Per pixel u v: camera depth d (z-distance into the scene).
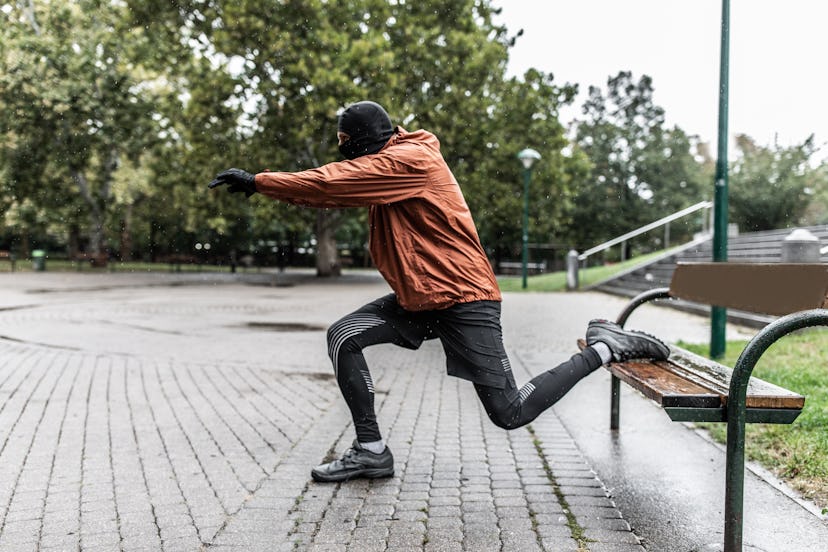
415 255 3.11
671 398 2.52
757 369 6.23
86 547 2.74
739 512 2.45
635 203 43.75
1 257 36.53
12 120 31.73
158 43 29.11
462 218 3.14
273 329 10.73
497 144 27.55
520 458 4.00
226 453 4.06
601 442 4.36
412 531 2.91
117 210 37.12
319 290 21.28
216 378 6.55
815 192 38.53
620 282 20.69
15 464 3.84
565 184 29.69
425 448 4.21
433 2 27.88
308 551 2.70
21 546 2.75
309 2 24.80
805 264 3.02
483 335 3.10
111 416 4.98
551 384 3.13
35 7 33.03
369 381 3.56
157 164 33.25
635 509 3.20
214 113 25.81
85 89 31.91
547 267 40.97
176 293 19.17
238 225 42.41
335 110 23.33
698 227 42.19
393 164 3.03
